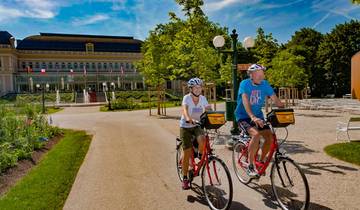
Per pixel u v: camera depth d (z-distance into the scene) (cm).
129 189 617
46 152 1048
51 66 9906
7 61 8994
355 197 518
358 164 719
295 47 5181
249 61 5259
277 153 494
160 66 2409
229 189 466
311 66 5497
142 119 2141
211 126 511
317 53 5406
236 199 534
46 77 9188
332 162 748
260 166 533
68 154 959
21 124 1138
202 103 559
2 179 702
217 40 998
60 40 10144
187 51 1516
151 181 665
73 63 10056
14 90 9081
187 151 556
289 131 1295
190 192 584
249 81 545
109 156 934
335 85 5291
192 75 1595
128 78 9750
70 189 628
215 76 1600
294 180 462
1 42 8981
